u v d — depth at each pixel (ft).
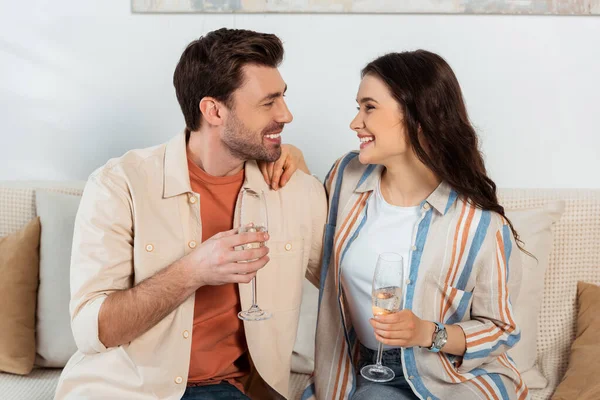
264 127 5.03
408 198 5.34
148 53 7.55
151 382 4.83
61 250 6.33
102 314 4.58
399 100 4.99
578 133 7.49
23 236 6.36
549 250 6.15
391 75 5.00
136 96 7.65
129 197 4.97
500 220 5.18
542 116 7.48
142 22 7.48
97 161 7.84
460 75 7.46
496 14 7.28
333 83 7.54
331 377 5.43
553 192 6.50
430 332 4.82
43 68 7.64
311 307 6.44
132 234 5.01
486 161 7.62
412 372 5.02
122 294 4.65
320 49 7.47
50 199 6.48
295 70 7.54
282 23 7.43
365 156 5.19
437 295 5.17
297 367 6.37
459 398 4.91
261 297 5.28
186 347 4.92
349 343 5.37
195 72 4.95
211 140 5.07
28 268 6.30
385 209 5.37
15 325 6.14
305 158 7.75
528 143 7.55
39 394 5.88
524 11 7.23
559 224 6.33
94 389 4.85
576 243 6.33
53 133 7.78
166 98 7.64
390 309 4.49
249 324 5.16
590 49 7.32
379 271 4.46
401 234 5.23
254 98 4.91
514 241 5.27
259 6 7.37
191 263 4.59
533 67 7.39
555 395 5.59
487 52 7.38
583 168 7.57
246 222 5.13
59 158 7.84
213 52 4.88
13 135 7.80
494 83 7.45
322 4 7.34
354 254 5.32
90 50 7.57
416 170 5.24
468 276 5.16
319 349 5.57
